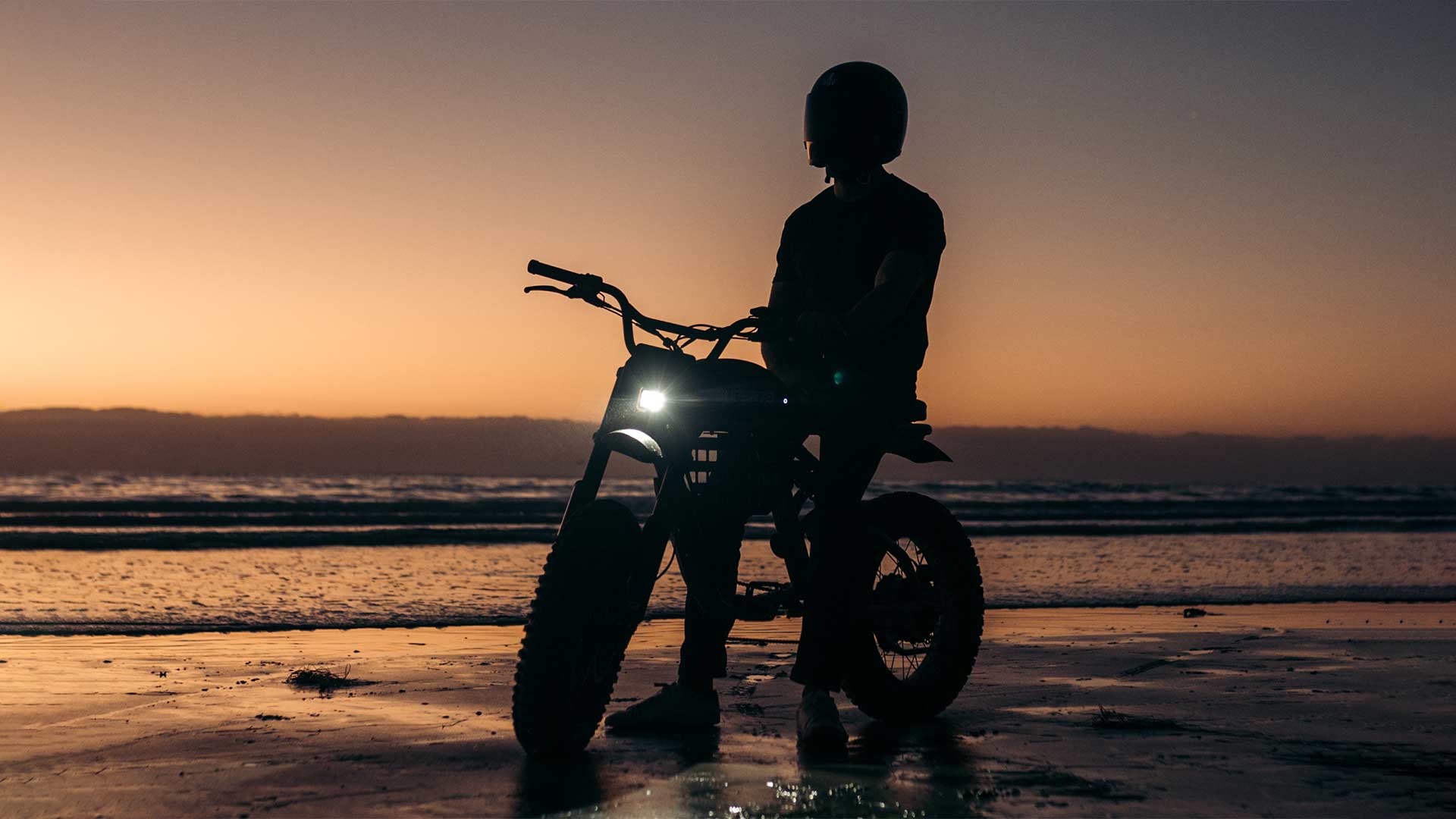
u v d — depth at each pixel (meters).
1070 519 23.25
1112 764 2.84
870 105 3.38
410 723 3.42
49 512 21.88
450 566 10.88
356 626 6.71
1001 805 2.43
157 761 2.86
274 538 13.60
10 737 3.19
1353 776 2.70
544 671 2.83
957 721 3.50
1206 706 3.74
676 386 3.08
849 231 3.47
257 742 3.11
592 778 2.68
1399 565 12.22
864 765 2.82
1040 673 4.56
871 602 3.51
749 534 15.25
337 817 2.35
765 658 4.91
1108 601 8.62
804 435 3.22
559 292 3.11
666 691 3.41
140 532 14.37
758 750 3.03
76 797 2.51
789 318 3.15
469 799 2.48
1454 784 2.61
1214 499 36.00
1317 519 23.14
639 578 3.12
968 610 3.69
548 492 37.16
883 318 3.19
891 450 3.39
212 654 5.27
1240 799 2.47
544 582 2.91
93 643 5.67
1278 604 8.56
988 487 46.97
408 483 43.34
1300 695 3.97
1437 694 3.98
